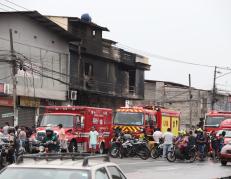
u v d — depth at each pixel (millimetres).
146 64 63000
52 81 45000
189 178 22312
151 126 38562
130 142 33938
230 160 30359
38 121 31516
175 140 35469
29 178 7605
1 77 39156
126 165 28094
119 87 57969
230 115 43281
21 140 24328
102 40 54938
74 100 49656
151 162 31188
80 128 31625
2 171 7887
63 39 46938
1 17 40906
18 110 40438
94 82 52469
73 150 30797
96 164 8148
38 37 43875
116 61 56531
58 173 7648
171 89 84938
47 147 23562
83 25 51781
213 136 36688
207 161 34938
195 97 85375
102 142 34531
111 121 35938
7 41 40750
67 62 47500
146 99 83812
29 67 41719
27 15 42062
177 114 45406
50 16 51188
